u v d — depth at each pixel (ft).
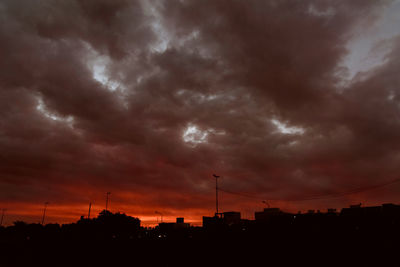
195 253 107.96
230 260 96.99
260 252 92.48
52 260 135.33
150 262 115.03
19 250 147.43
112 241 137.59
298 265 82.43
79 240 152.56
